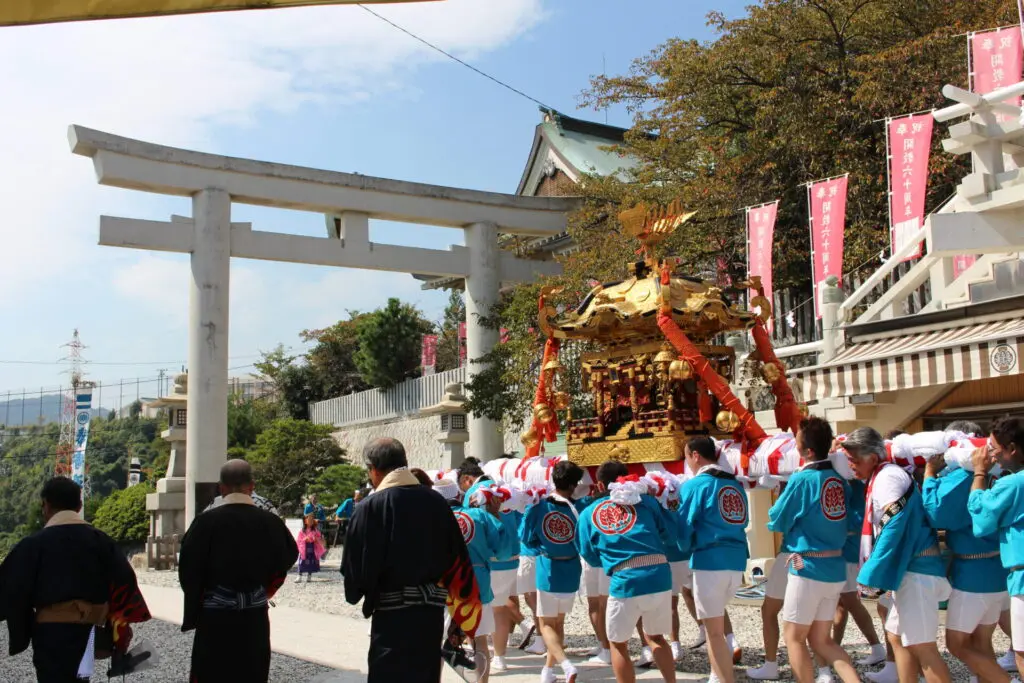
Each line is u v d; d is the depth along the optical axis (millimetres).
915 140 12898
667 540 6641
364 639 10148
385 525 5016
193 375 18750
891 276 14289
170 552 21266
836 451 6316
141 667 5746
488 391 19781
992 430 5453
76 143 18031
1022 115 10039
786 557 6844
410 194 21328
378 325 35094
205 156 19219
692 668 7586
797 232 19578
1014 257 10719
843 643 8289
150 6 3660
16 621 5289
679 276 8461
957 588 5680
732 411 7402
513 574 7906
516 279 22953
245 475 5727
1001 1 17547
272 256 19953
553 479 7391
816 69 19078
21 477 50938
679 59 20969
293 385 40312
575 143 32156
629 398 8414
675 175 21281
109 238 18281
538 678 7512
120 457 54438
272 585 5641
